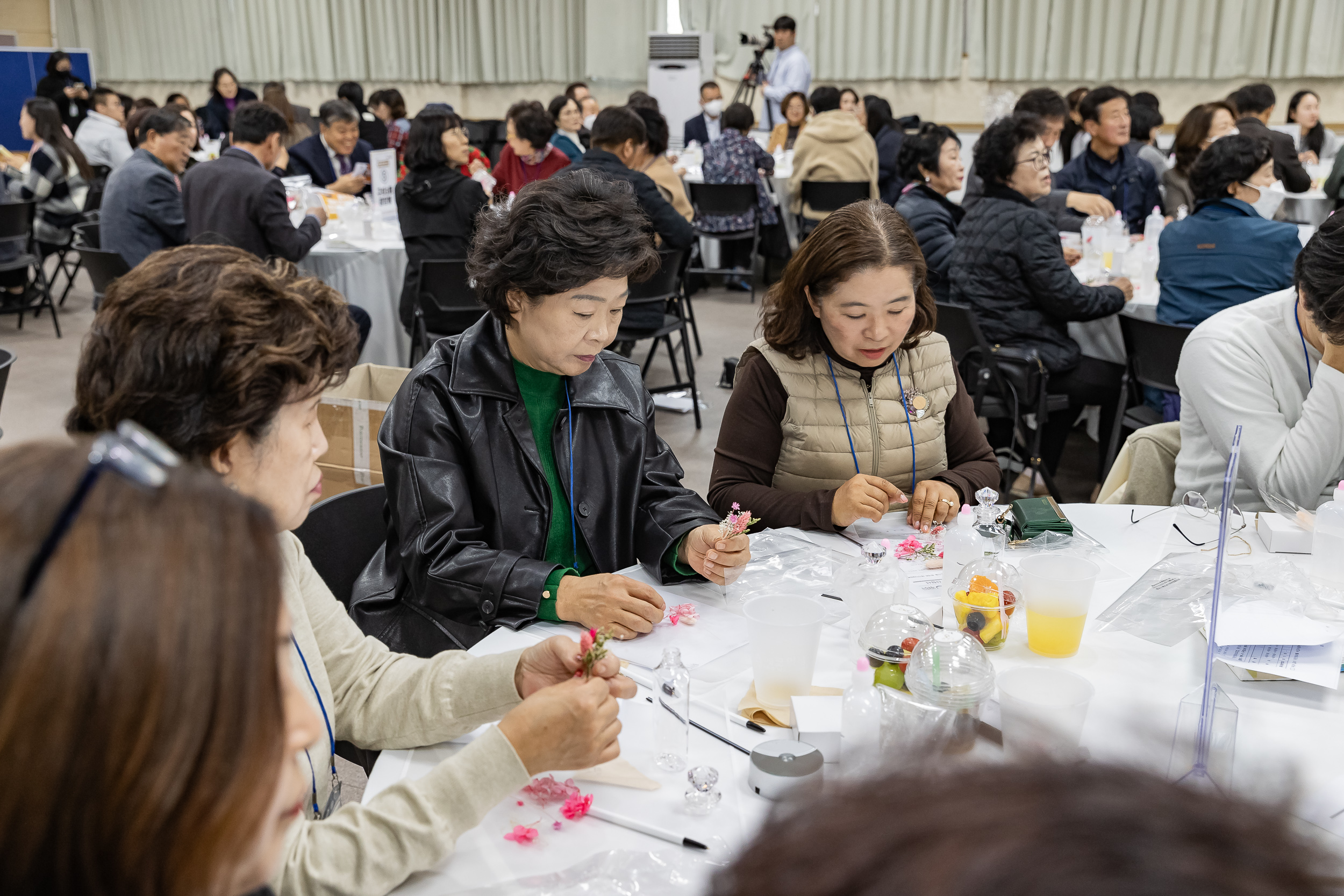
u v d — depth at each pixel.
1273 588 1.34
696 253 6.56
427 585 1.44
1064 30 8.13
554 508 1.58
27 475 0.40
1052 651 1.21
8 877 0.37
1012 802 0.23
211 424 0.88
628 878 0.86
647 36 9.45
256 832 0.41
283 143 4.51
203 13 11.12
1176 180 4.73
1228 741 0.97
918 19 8.54
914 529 1.65
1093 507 1.71
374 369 2.71
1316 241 1.64
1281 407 1.88
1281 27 7.52
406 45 10.40
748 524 1.47
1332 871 0.22
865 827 0.23
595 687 0.95
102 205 4.57
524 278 1.44
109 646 0.36
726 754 1.03
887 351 1.78
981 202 3.32
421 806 0.88
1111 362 3.38
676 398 4.57
